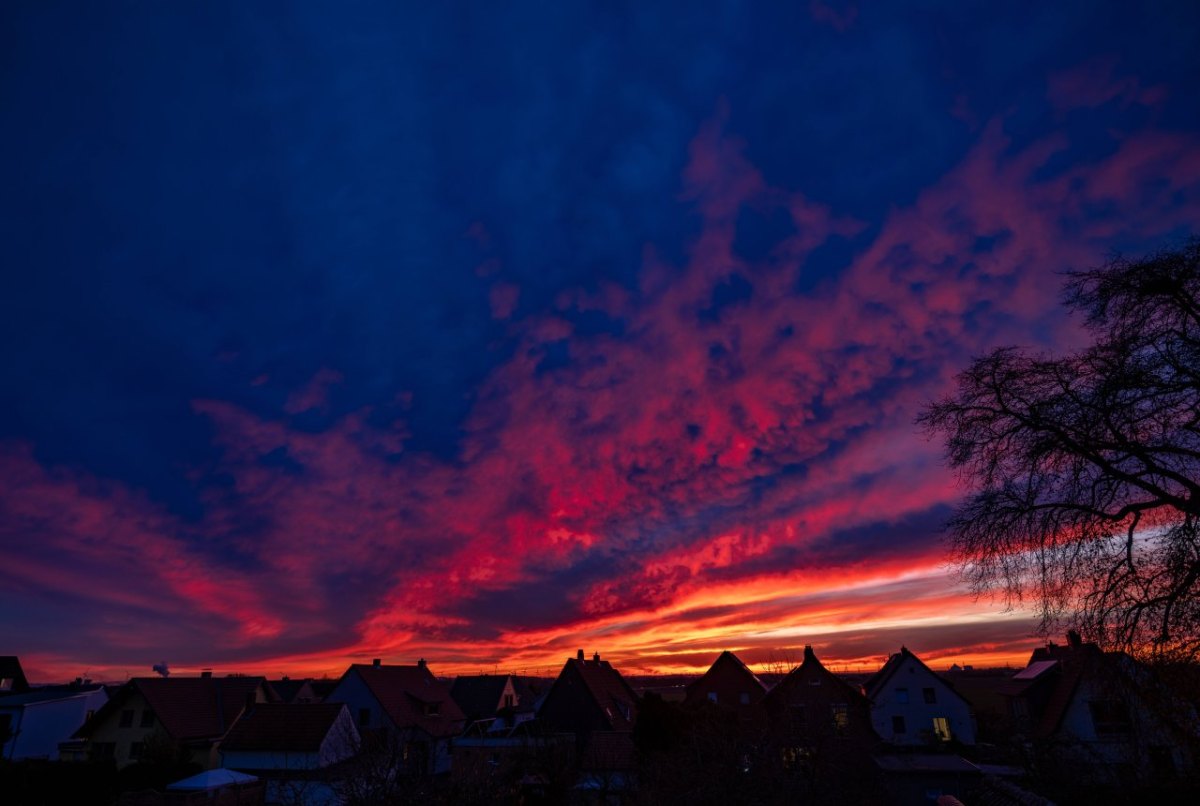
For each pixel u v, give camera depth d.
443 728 45.84
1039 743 26.36
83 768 29.30
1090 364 10.99
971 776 31.27
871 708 43.47
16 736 44.09
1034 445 11.37
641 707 29.84
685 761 21.75
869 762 29.28
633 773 26.34
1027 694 36.94
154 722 39.16
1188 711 10.31
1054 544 11.53
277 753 33.97
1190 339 9.62
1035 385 11.57
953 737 44.44
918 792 31.25
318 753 33.38
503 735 43.78
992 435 11.94
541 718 35.47
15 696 50.94
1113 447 10.45
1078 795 15.01
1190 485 9.84
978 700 60.25
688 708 34.22
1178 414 10.05
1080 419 10.89
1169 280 9.70
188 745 38.25
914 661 47.22
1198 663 9.91
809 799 20.41
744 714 42.00
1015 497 11.97
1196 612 9.80
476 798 15.38
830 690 37.81
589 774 30.05
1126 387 10.16
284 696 64.25
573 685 43.69
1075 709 31.70
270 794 21.88
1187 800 11.12
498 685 62.81
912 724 45.22
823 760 21.83
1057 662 37.84
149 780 32.69
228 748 34.53
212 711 41.97
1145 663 10.43
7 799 27.28
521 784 22.25
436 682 52.38
